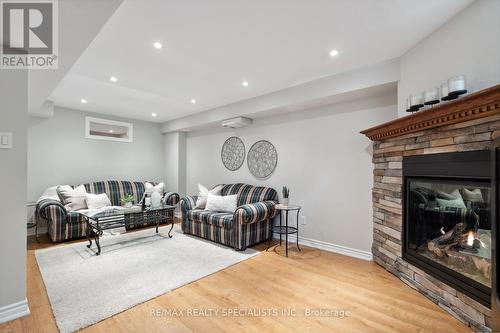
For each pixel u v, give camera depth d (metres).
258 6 1.73
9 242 1.79
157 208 3.91
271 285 2.31
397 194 2.46
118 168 5.20
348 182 3.21
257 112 3.87
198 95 3.78
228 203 3.90
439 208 2.03
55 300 2.01
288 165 3.85
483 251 1.66
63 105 4.34
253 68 2.79
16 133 1.84
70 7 1.43
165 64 2.68
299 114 3.73
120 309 1.89
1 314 1.72
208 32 2.06
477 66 1.69
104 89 3.49
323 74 2.96
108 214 3.37
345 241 3.22
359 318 1.81
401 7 1.75
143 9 1.74
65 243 3.59
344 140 3.26
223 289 2.23
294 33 2.08
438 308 1.93
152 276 2.48
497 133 1.50
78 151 4.64
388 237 2.62
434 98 1.96
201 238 3.85
